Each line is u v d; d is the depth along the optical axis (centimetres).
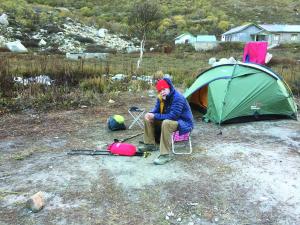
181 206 281
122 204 285
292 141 437
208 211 275
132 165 358
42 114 568
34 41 2648
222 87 516
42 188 312
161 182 321
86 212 274
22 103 611
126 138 441
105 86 764
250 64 553
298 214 270
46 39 2789
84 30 3362
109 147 396
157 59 1967
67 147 415
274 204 284
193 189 307
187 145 417
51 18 3431
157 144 407
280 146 417
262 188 309
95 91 720
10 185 319
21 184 321
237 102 508
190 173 339
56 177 333
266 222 260
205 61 1841
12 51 2230
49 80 793
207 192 303
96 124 513
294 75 859
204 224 259
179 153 388
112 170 347
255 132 473
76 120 534
